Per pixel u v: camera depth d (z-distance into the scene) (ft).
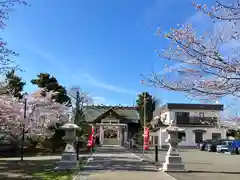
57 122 101.96
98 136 166.50
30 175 45.01
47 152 104.17
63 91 120.06
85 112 188.24
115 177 43.68
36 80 116.16
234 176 46.39
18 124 83.41
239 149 105.81
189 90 22.13
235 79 19.01
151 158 79.61
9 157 84.17
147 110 175.94
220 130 157.69
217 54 18.58
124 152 106.11
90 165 59.93
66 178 41.88
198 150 133.59
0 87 70.95
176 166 51.49
